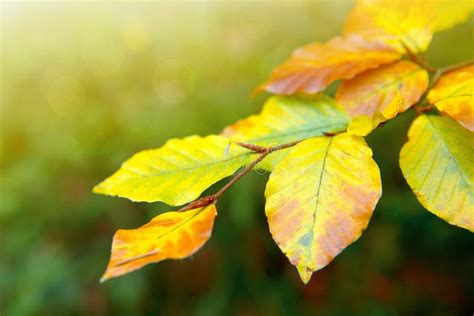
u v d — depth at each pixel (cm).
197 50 153
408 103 43
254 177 130
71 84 167
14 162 159
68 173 150
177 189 40
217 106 138
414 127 41
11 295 137
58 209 147
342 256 145
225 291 142
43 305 136
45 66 166
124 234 37
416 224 135
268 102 45
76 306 138
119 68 164
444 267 142
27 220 147
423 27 46
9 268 142
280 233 38
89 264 143
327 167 39
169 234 37
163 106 148
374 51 46
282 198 39
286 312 140
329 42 47
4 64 163
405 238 141
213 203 39
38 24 169
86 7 167
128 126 143
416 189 39
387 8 47
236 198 128
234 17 153
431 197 39
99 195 145
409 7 47
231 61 147
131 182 41
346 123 44
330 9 143
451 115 39
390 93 44
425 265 143
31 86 166
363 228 38
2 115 159
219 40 152
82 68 166
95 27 164
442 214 39
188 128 136
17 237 144
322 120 44
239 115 135
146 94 161
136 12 165
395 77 44
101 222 151
